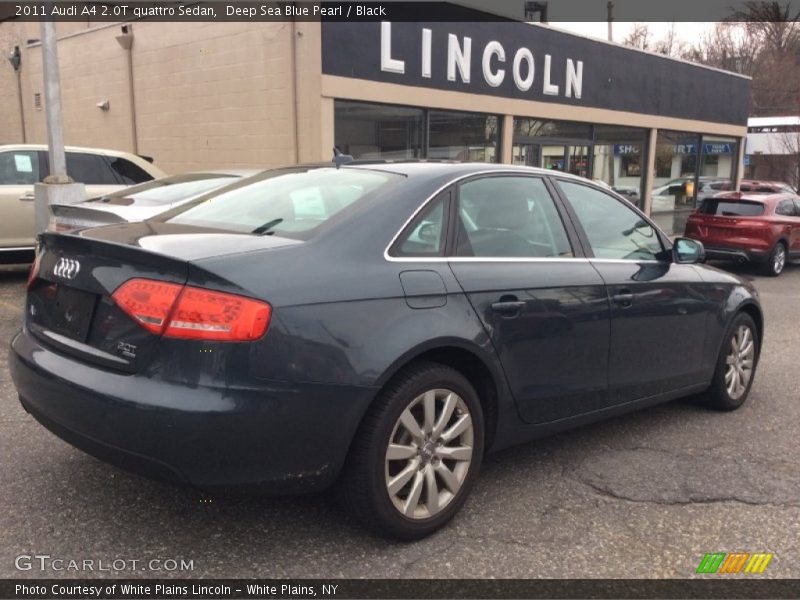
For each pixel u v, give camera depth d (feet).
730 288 16.10
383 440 9.64
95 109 49.62
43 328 10.57
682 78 62.54
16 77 57.41
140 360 8.87
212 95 40.93
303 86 35.81
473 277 10.85
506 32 44.50
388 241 10.21
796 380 19.53
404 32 38.50
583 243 13.05
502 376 11.12
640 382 13.76
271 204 11.46
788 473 13.07
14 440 13.30
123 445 8.79
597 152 55.31
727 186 72.49
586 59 51.52
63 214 21.26
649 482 12.54
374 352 9.43
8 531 10.23
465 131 43.73
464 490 10.82
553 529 10.81
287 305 8.92
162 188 23.79
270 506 11.18
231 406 8.53
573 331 12.13
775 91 130.62
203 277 8.73
